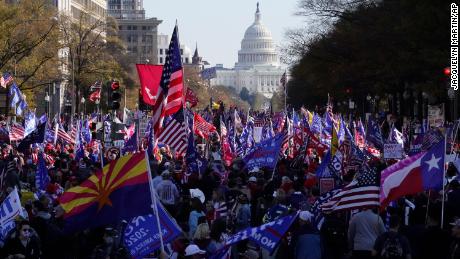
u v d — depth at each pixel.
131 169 19.30
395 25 78.94
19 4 100.62
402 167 22.25
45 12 104.38
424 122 55.19
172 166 34.94
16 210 22.33
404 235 21.89
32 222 24.36
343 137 43.22
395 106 101.44
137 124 42.81
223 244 21.42
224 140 52.72
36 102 144.62
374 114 108.06
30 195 29.05
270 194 31.81
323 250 22.33
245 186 33.81
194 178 34.22
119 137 54.28
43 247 24.11
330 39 102.56
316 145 42.53
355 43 92.00
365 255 22.80
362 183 23.20
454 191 23.73
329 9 111.00
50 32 104.81
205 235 22.83
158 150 45.34
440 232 22.52
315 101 154.00
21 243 22.64
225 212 27.95
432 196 26.47
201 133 54.03
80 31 134.38
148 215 20.67
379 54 82.31
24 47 98.19
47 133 55.75
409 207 27.12
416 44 74.69
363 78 95.06
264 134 57.56
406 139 59.75
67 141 56.53
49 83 112.12
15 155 46.09
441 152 22.12
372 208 23.25
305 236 22.20
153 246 20.62
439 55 70.44
